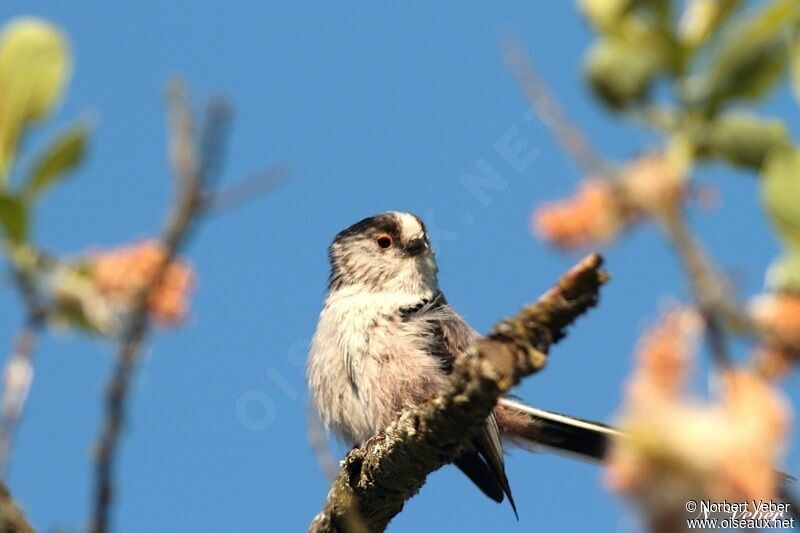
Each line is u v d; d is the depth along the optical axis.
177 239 3.94
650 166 3.26
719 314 3.04
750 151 3.42
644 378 2.86
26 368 4.55
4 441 4.54
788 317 3.04
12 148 4.52
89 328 4.37
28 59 4.59
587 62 3.57
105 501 4.13
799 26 3.57
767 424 2.80
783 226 3.32
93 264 4.32
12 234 4.47
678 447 2.76
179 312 4.08
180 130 3.99
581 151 3.24
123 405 4.07
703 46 3.56
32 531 6.68
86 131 4.48
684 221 3.14
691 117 3.47
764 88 3.51
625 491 2.80
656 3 3.62
